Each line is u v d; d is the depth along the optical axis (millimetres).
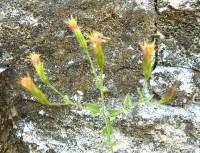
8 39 143
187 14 130
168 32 134
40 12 139
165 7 131
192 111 136
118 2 134
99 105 129
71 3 137
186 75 135
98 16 136
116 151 143
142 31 135
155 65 136
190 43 133
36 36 141
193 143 138
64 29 139
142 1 133
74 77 141
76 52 140
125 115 139
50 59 142
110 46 138
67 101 119
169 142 140
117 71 139
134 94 139
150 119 138
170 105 137
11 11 141
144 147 141
